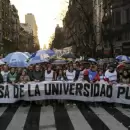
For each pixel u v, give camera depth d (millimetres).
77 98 13898
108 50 52094
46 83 13898
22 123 10039
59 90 13969
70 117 10938
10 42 108188
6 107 13227
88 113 11727
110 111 12172
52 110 12359
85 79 14102
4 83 13523
